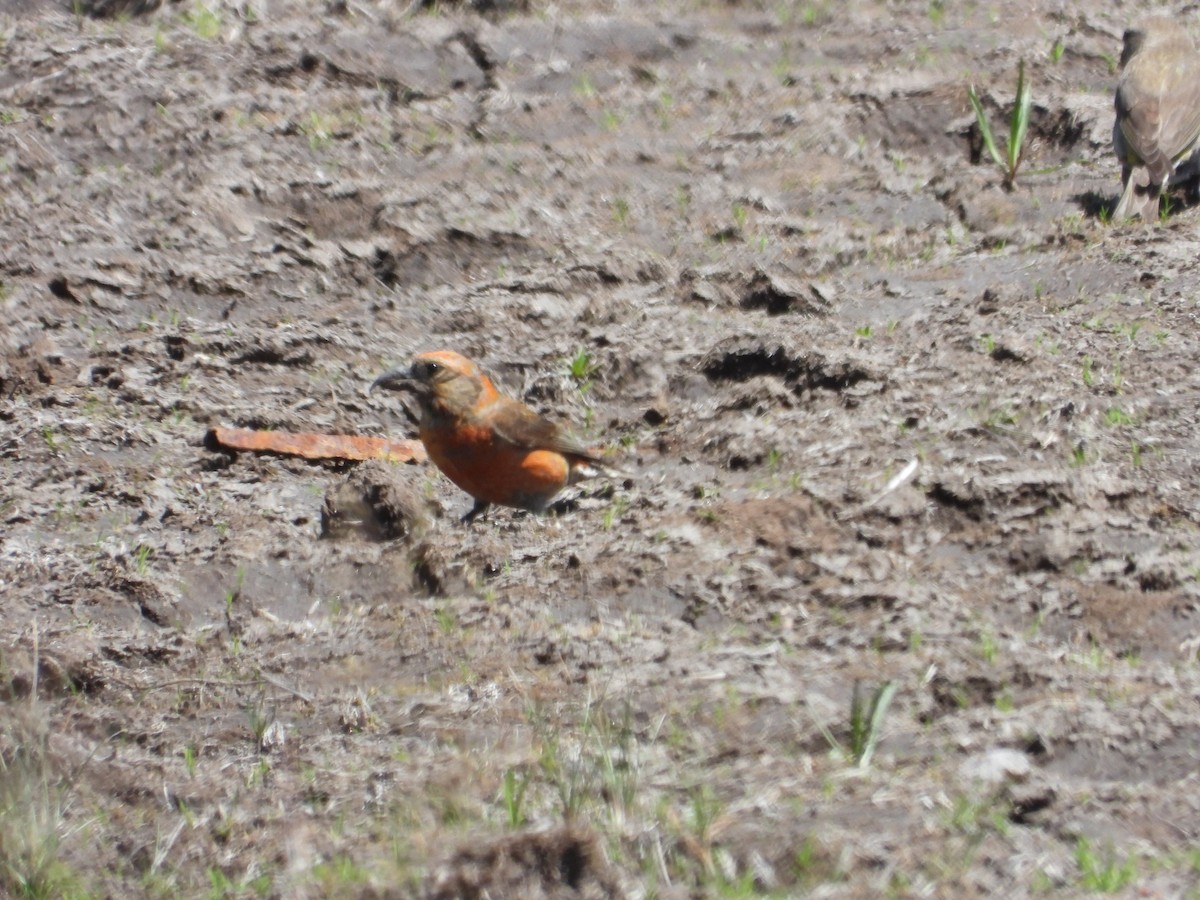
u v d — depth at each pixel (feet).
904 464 37.88
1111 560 33.99
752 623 32.63
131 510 39.50
